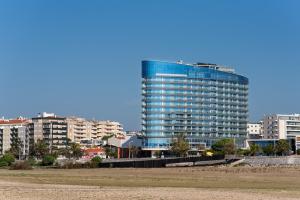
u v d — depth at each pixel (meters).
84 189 89.00
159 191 85.44
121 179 128.25
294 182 120.94
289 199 74.44
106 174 159.62
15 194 77.44
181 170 193.50
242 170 192.00
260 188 97.06
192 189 91.44
